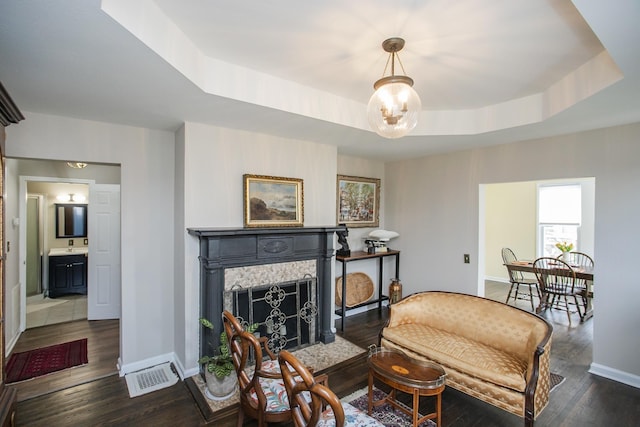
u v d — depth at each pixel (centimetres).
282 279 332
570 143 321
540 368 221
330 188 385
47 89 210
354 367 312
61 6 123
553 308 506
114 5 133
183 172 289
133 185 302
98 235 441
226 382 256
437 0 155
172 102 235
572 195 614
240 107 246
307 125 296
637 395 268
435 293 330
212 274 284
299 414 143
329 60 222
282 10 164
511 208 695
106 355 334
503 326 276
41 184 578
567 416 240
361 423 172
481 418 239
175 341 319
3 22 133
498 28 179
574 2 125
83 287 579
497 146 378
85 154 279
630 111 249
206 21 175
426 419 212
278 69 237
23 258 400
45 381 284
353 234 470
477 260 399
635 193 283
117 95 221
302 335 358
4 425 168
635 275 283
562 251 548
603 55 205
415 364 234
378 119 186
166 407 248
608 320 296
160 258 316
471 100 296
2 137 179
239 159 315
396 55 211
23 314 398
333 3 158
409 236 473
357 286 470
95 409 245
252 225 318
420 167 459
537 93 277
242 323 302
